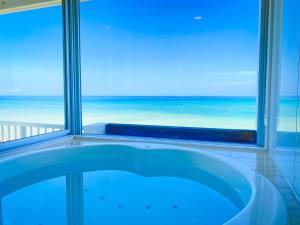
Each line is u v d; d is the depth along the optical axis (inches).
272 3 79.4
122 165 93.3
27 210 64.3
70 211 63.9
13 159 75.3
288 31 56.9
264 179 53.5
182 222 58.0
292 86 52.4
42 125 122.2
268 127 83.4
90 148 94.2
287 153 56.1
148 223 57.9
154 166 88.2
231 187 64.8
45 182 82.4
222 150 87.1
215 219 58.7
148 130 143.2
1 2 110.9
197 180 79.6
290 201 45.8
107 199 71.4
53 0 114.5
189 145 94.2
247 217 35.3
